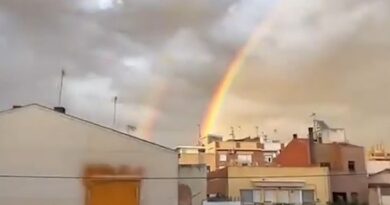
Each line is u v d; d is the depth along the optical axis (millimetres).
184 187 36812
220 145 83125
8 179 30250
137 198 31062
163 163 31766
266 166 49781
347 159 56500
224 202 35812
